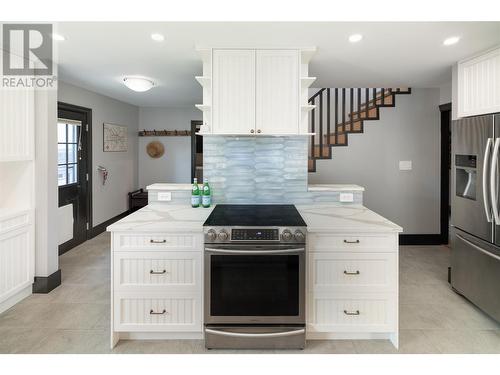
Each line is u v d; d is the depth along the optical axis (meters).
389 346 2.26
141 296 2.25
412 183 4.59
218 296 2.15
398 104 4.53
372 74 3.55
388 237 2.23
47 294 3.05
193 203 2.85
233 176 2.97
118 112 5.71
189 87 4.42
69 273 3.58
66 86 4.17
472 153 2.76
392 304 2.25
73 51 2.79
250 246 2.10
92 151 4.88
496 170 2.46
